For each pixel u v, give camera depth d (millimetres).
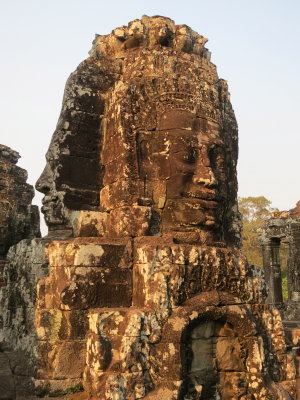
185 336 5637
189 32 7672
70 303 5789
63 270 6047
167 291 5660
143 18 7637
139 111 6883
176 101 6934
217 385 5934
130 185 6543
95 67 7504
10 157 11789
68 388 5574
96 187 7184
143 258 5953
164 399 5164
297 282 18406
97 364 5273
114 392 4996
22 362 6277
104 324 5492
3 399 5418
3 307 7883
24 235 11602
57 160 6973
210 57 8258
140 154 6750
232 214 8148
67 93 7375
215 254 6219
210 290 6066
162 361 5375
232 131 8328
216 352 6016
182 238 6566
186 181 6715
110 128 7090
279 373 6457
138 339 5328
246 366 5938
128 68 7426
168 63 7109
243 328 5984
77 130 7152
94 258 6020
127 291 6117
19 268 7227
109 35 8023
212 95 7312
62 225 6965
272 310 6727
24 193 11836
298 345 8117
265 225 19953
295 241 18703
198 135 6926
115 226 6539
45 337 5848
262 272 7637
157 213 6672
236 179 8320
